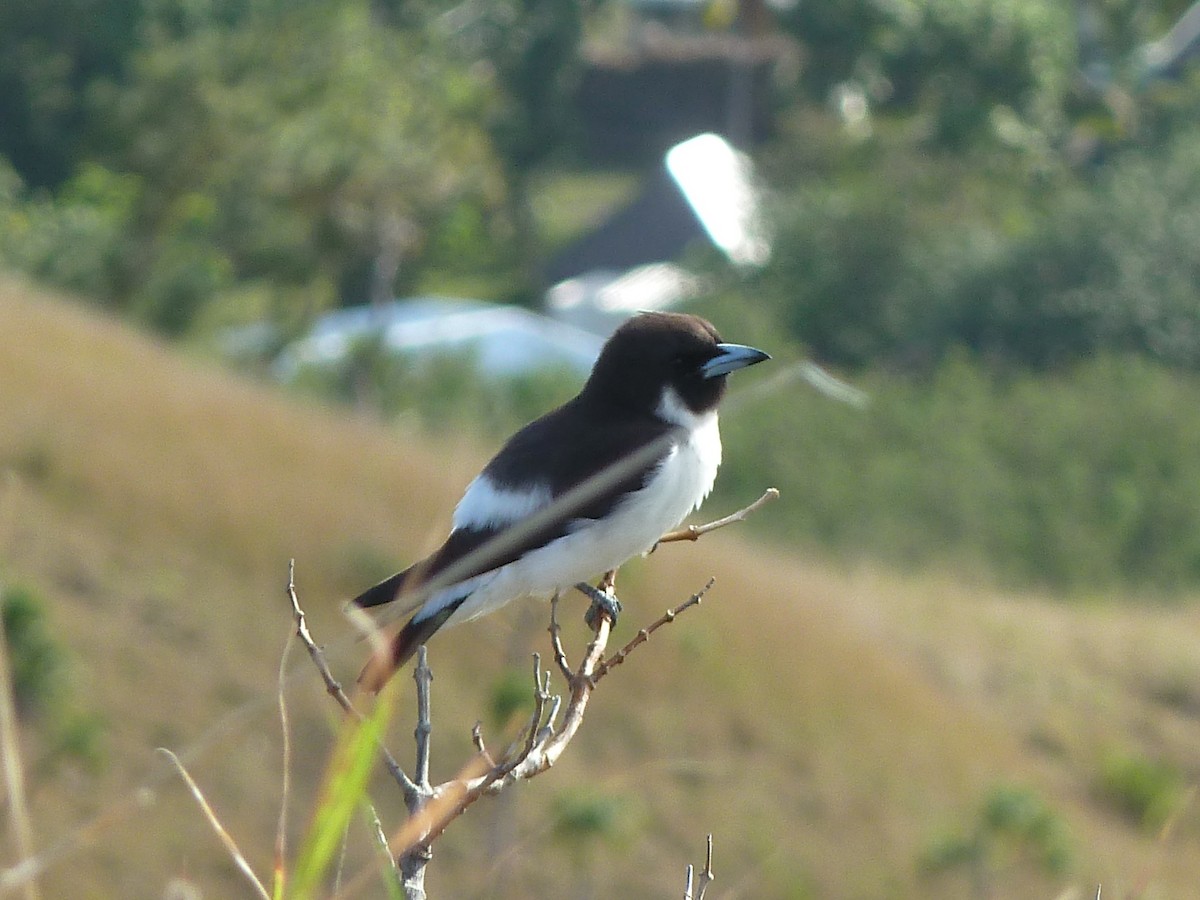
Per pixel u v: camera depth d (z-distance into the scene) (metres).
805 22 65.25
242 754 14.95
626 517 5.96
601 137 85.31
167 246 43.81
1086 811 19.06
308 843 3.18
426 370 40.22
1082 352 46.25
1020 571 32.84
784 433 36.25
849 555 32.38
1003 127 58.97
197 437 20.47
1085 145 61.06
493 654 16.19
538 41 73.81
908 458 35.72
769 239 53.78
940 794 17.95
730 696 18.03
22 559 16.88
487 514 5.96
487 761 3.59
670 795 16.31
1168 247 47.03
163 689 15.76
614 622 5.96
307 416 23.03
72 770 13.89
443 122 54.34
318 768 15.09
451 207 54.38
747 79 83.06
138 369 23.31
